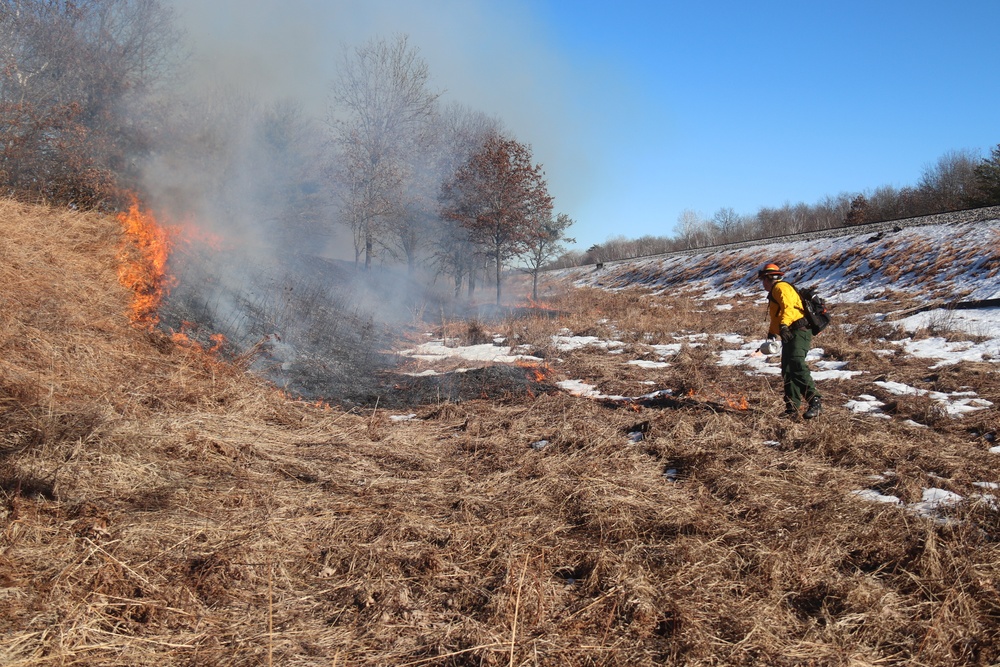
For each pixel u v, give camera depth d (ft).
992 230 67.82
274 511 12.53
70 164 39.63
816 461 16.42
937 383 25.66
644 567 10.71
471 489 14.67
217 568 10.04
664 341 44.27
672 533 12.20
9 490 11.17
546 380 30.17
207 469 14.37
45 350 18.98
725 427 19.29
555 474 15.53
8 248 24.22
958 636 8.70
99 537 10.16
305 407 23.16
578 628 9.00
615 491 14.16
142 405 17.75
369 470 16.03
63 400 16.43
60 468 12.33
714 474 15.35
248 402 20.56
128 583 9.39
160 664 7.86
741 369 31.40
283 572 10.30
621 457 16.92
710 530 12.19
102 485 12.28
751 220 204.13
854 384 26.53
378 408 24.82
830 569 10.62
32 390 16.21
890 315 48.62
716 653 8.38
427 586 10.14
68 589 8.91
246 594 9.66
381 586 10.00
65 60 43.70
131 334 23.63
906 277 67.46
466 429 20.59
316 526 12.12
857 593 9.70
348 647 8.48
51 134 40.01
